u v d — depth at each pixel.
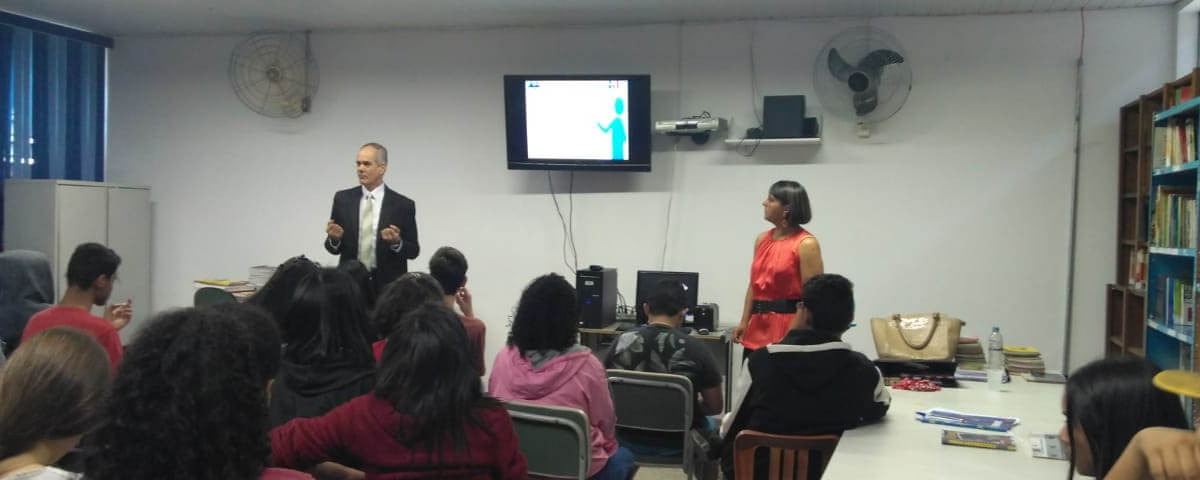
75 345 1.32
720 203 5.02
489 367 5.37
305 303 1.98
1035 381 3.09
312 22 5.31
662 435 2.86
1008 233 4.67
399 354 1.60
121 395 1.09
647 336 2.98
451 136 5.38
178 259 5.80
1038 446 2.14
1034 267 4.64
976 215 4.70
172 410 1.06
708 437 2.64
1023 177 4.64
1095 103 4.55
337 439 1.62
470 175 5.36
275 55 5.56
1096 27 4.54
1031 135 4.63
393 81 5.45
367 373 2.00
